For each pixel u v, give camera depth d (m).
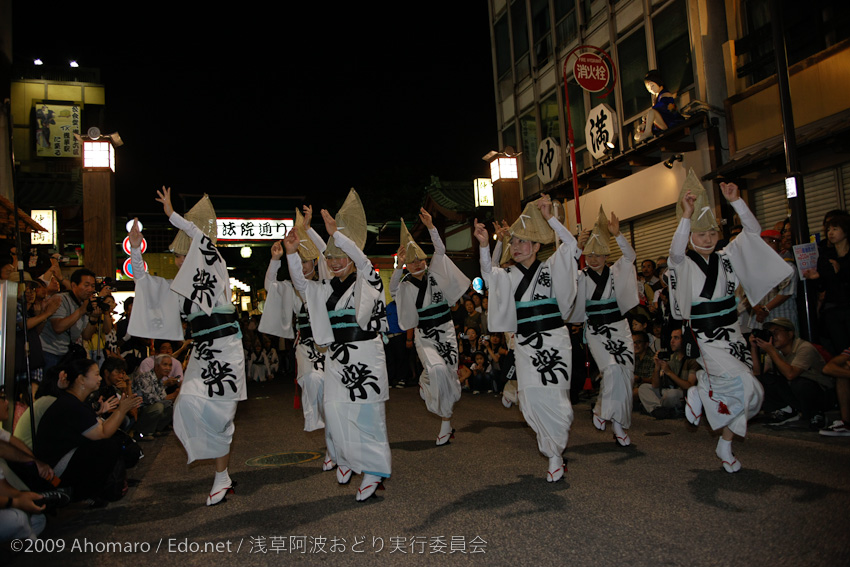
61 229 17.09
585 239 5.86
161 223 26.83
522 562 3.43
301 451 7.08
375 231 23.59
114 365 6.79
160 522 4.57
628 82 14.38
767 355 7.45
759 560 3.25
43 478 4.51
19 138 21.64
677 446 6.06
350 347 4.86
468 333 11.74
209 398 4.82
